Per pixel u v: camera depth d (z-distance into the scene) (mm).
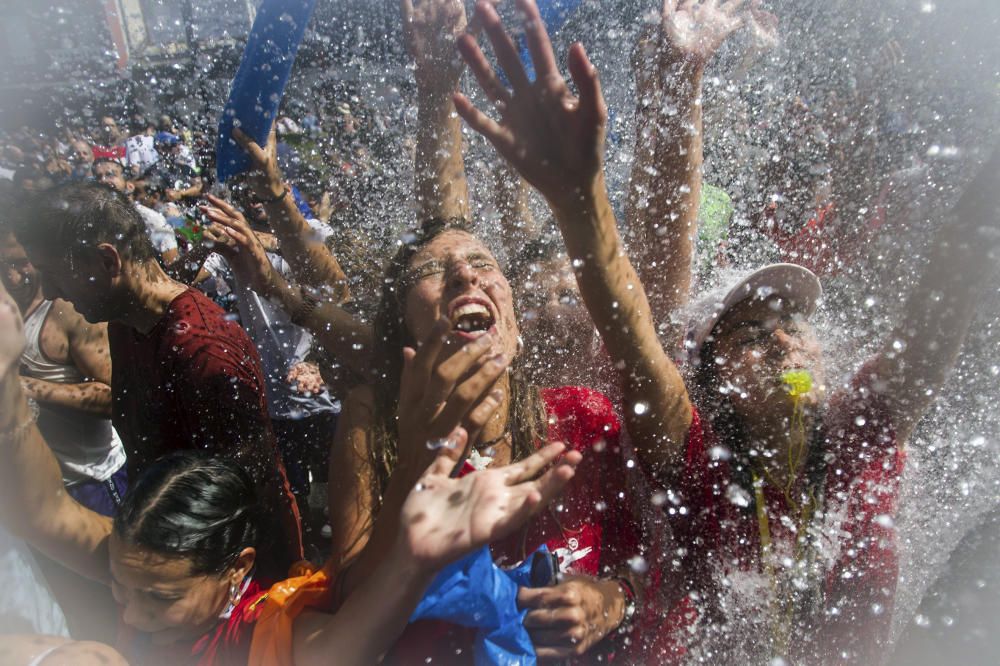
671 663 1256
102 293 1577
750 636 1262
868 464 1282
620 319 1122
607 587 1197
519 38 1630
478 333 1098
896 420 1302
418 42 1765
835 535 1266
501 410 1267
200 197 3193
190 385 1577
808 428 1266
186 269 2447
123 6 7047
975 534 1150
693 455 1269
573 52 890
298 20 1565
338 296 1986
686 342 1396
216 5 6973
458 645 1106
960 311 1256
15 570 1256
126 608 1249
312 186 2916
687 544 1300
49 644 1018
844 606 1262
